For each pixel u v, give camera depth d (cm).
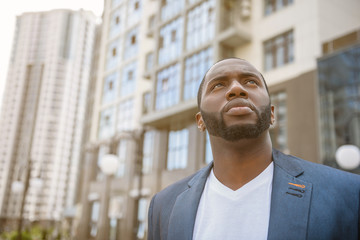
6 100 11062
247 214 84
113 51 2897
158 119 1850
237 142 88
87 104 3300
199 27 1797
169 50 1953
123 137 2373
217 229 85
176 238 92
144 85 2397
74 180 10638
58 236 2517
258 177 90
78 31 11762
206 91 94
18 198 9725
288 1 1592
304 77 1377
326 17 1443
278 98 1466
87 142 2997
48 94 10856
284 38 1545
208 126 92
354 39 1327
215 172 98
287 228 76
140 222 2062
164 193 114
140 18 2652
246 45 1678
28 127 10588
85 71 11719
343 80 1224
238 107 85
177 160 1842
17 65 11362
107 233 2328
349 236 76
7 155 10369
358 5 1582
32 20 11800
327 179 83
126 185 2222
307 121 1310
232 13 1753
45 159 10238
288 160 92
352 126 1155
